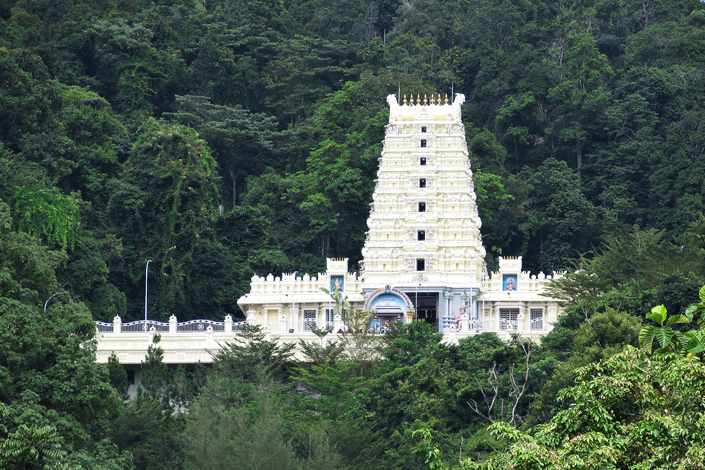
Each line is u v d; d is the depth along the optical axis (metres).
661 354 141.00
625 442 135.88
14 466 155.00
